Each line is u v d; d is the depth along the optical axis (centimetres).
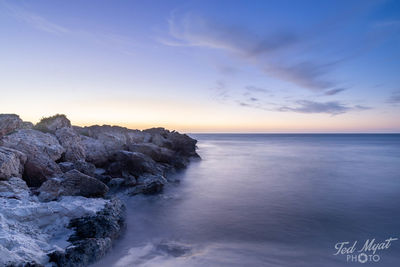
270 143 13075
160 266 954
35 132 2198
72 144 2455
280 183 2759
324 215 1662
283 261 1021
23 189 1396
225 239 1262
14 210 998
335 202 1984
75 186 1452
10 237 816
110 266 942
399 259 1056
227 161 4888
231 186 2597
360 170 3719
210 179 2992
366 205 1897
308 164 4431
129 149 3519
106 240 1032
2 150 1545
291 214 1681
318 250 1138
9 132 2005
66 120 2895
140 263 977
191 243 1205
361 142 13862
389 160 5019
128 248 1123
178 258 1031
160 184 2277
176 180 2780
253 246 1176
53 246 903
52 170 1769
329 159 5262
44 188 1394
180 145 5372
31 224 1004
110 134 3838
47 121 2733
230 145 11150
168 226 1437
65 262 825
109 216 1209
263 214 1675
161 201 1967
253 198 2106
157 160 3597
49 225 1059
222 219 1573
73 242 973
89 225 1080
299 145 10931
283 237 1294
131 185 2309
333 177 3150
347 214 1680
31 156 1764
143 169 2611
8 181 1383
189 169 3788
